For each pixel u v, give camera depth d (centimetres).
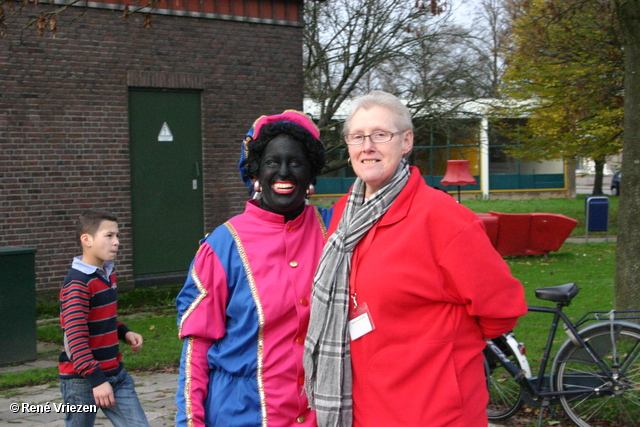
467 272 209
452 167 1275
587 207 1566
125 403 325
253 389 231
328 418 219
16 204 843
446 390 211
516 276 1102
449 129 1283
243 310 235
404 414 212
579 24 1255
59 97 867
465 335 218
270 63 1022
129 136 926
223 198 996
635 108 538
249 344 234
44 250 862
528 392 436
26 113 847
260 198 259
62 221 873
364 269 220
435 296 213
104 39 895
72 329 307
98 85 894
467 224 213
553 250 1329
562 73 1413
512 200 2988
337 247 224
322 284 224
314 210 260
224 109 990
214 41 976
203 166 981
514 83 1526
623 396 417
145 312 858
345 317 221
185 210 974
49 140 862
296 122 252
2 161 834
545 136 1705
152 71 930
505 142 2970
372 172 226
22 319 639
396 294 213
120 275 919
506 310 213
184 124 970
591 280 1041
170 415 475
